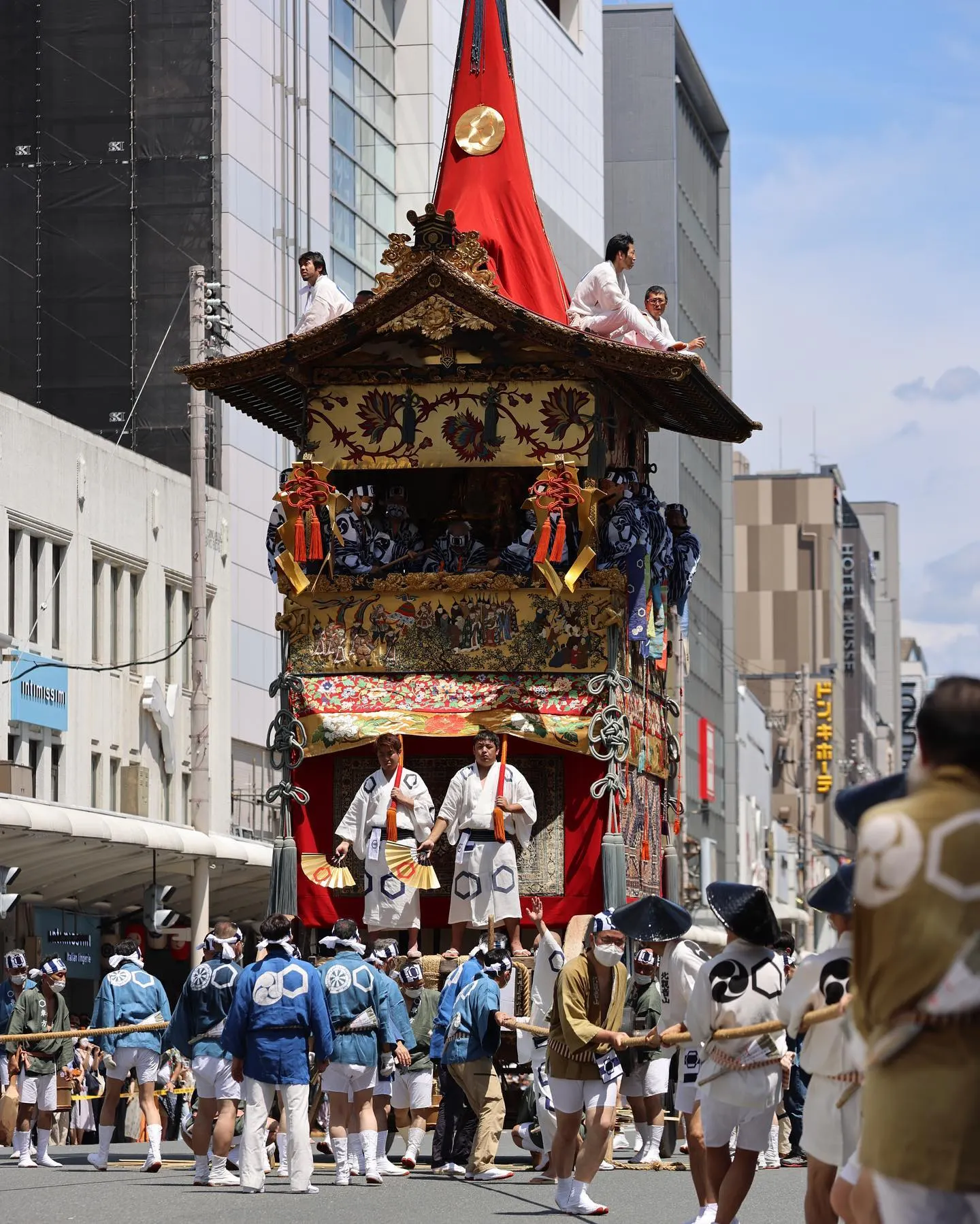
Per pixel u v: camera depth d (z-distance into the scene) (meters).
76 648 53.75
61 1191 22.00
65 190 69.69
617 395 28.09
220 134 69.12
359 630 27.06
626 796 27.48
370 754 27.92
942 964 8.84
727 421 29.88
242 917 59.22
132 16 69.62
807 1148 14.36
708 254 125.56
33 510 51.69
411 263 26.70
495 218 29.23
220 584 63.69
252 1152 21.78
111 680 56.03
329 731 26.83
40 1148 27.56
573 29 100.38
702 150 124.38
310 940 27.64
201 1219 18.83
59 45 69.94
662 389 28.38
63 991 48.72
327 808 27.98
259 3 71.44
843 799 12.71
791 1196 22.05
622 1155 27.59
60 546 53.66
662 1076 25.75
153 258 69.25
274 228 72.19
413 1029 25.45
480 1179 23.31
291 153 73.62
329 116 77.69
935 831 8.88
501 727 26.50
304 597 27.14
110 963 26.11
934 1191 8.84
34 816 36.88
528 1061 24.53
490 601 26.80
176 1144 32.81
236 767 66.62
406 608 26.98
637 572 27.11
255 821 67.12
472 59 29.77
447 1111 24.17
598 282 27.02
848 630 196.62
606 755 26.36
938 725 9.09
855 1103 14.03
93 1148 31.69
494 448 26.80
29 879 42.28
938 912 8.84
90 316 69.44
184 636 60.91
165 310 69.06
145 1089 25.70
